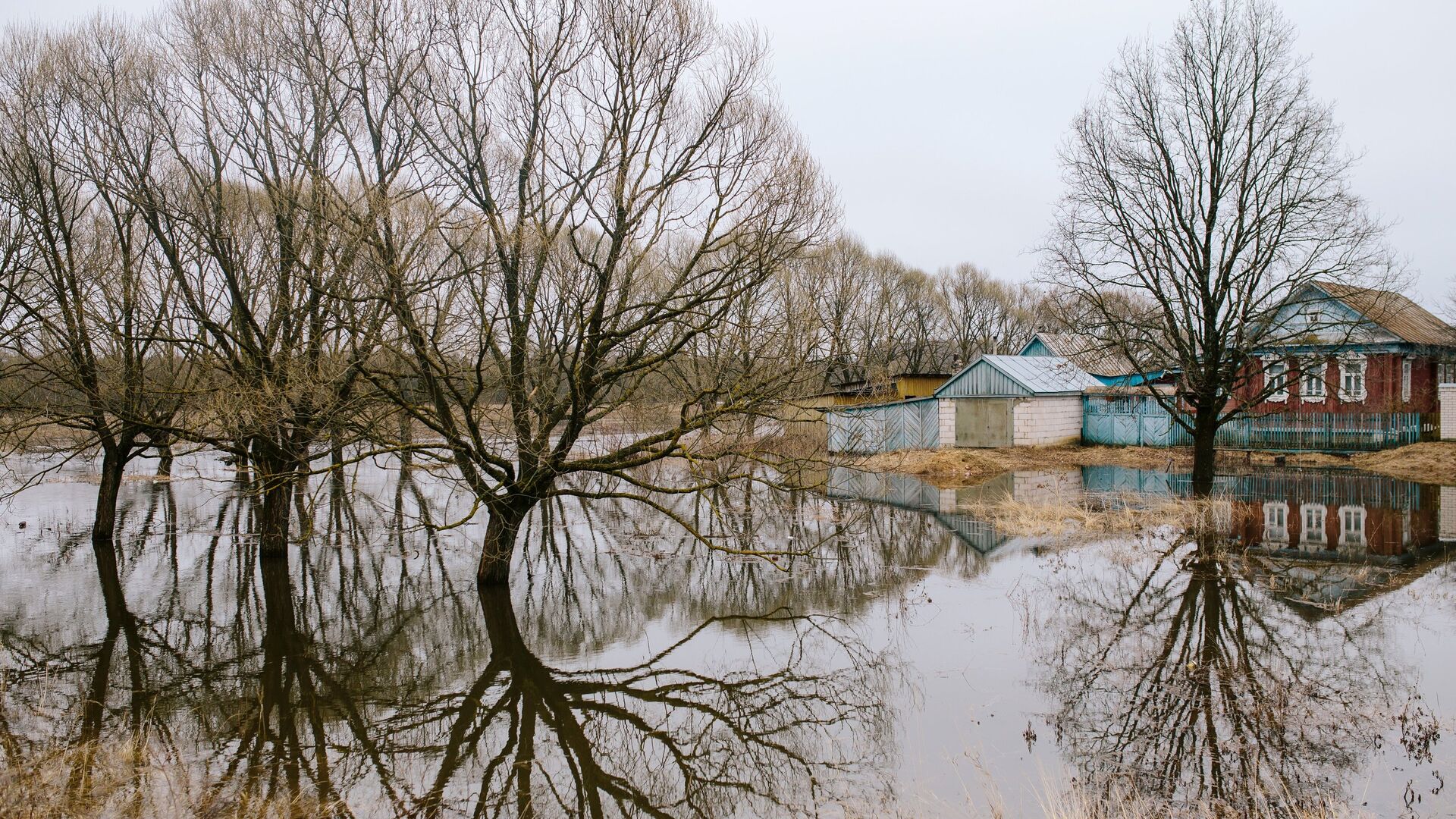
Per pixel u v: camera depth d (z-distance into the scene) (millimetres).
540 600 13242
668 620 12102
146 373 15891
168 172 14922
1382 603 11508
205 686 9797
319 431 12703
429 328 12000
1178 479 25203
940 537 17250
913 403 34781
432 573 15172
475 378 12414
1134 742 7488
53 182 14938
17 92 14625
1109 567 13922
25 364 15078
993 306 62312
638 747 8203
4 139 14656
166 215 13562
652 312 12188
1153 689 8719
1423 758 6934
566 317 11680
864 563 15141
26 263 15336
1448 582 12516
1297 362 19891
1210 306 19719
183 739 8305
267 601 13438
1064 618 11242
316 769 7672
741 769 7656
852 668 9805
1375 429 27516
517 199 12570
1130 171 20328
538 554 16984
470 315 12180
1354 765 6871
